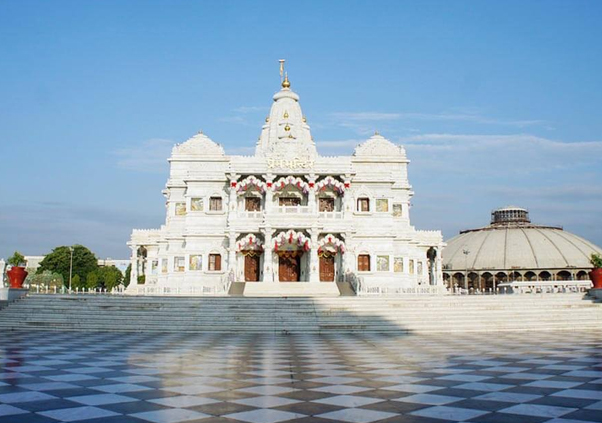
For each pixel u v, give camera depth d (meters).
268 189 69.00
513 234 142.75
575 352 23.83
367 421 11.36
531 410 12.34
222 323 38.59
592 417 11.66
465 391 14.63
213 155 73.50
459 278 139.00
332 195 72.31
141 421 11.36
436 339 31.14
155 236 81.69
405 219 75.25
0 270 53.94
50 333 36.12
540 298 44.72
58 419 11.50
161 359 22.09
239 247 68.56
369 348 26.31
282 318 39.41
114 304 42.97
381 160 76.12
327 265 71.12
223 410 12.41
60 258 126.94
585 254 133.00
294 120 81.38
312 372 18.25
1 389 15.02
